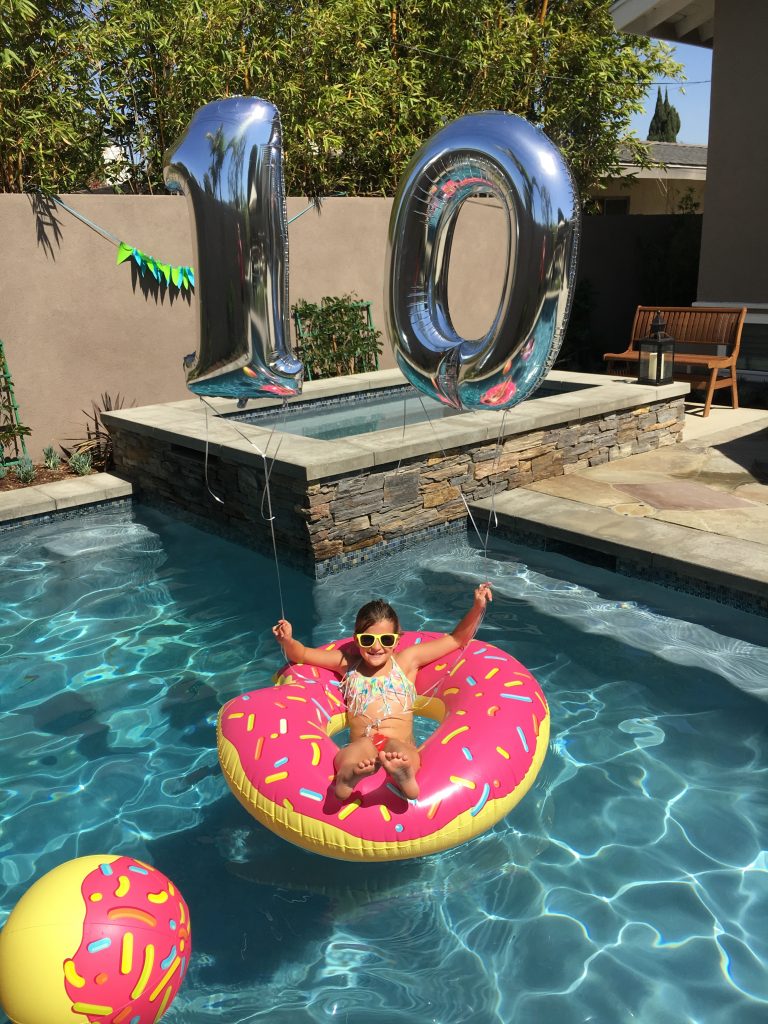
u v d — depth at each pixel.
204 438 6.34
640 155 15.99
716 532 5.64
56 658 4.85
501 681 3.54
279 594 5.61
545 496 6.62
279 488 5.81
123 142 10.54
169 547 6.52
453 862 3.24
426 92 12.37
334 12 9.84
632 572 5.59
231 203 2.28
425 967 2.76
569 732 4.00
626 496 6.52
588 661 4.62
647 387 8.01
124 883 2.45
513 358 2.30
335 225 10.13
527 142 2.18
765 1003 2.58
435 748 3.21
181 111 9.98
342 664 3.77
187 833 3.43
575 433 7.20
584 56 13.26
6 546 6.59
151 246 8.52
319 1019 2.58
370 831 2.93
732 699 4.23
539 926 2.91
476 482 6.57
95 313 8.26
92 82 9.16
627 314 13.82
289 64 9.99
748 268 9.83
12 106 7.92
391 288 2.57
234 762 3.20
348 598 5.51
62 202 7.88
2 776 3.81
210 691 4.47
